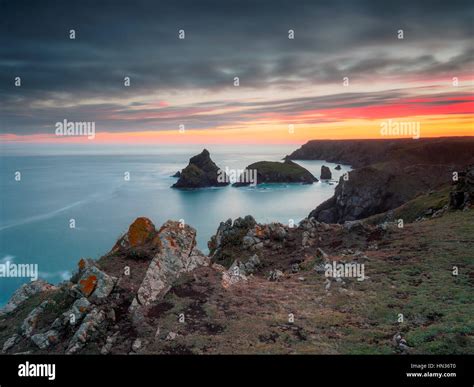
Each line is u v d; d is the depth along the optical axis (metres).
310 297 22.67
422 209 67.75
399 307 20.33
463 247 29.33
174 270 24.06
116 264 24.09
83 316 18.58
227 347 16.30
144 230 27.62
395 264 27.72
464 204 44.91
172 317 18.91
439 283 23.16
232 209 159.88
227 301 21.34
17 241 77.44
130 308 19.30
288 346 16.44
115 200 128.38
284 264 35.22
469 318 18.02
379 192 188.25
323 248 37.59
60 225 90.12
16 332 20.44
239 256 39.53
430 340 16.38
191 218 126.50
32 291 28.77
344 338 17.16
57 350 16.83
